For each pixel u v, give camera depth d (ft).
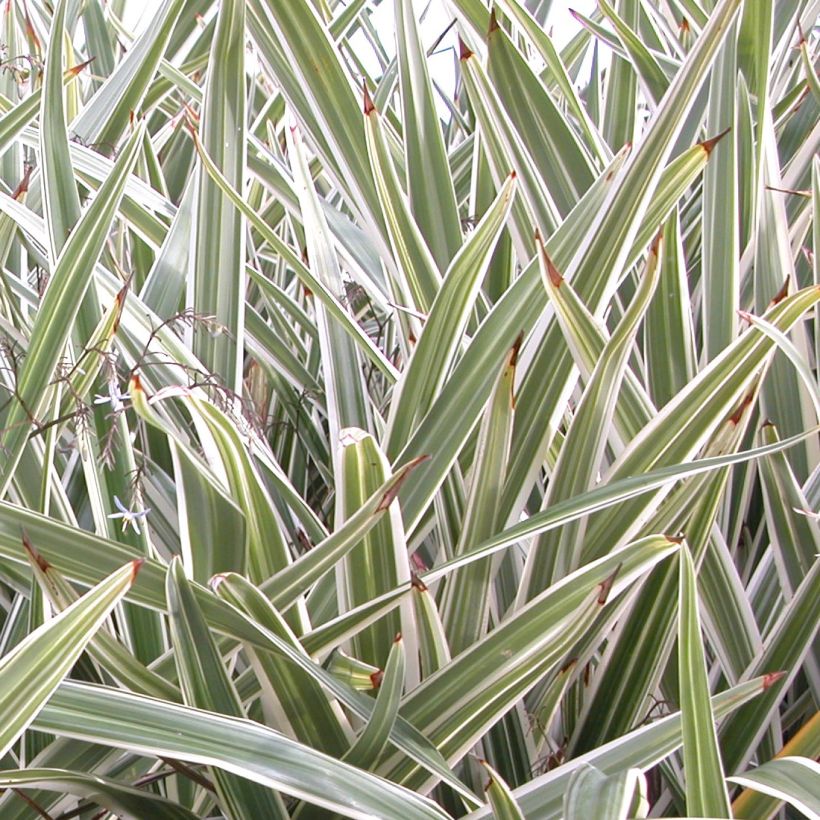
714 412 3.38
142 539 3.54
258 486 3.17
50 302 3.41
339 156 3.84
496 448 3.35
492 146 3.91
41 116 3.67
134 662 3.09
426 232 3.97
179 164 5.54
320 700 3.19
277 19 3.76
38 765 3.20
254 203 5.39
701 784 2.88
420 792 3.21
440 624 3.28
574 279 3.50
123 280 3.93
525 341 3.51
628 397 3.67
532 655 3.18
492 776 2.84
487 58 3.94
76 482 4.01
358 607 3.15
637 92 4.96
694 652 2.92
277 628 3.04
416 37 3.92
